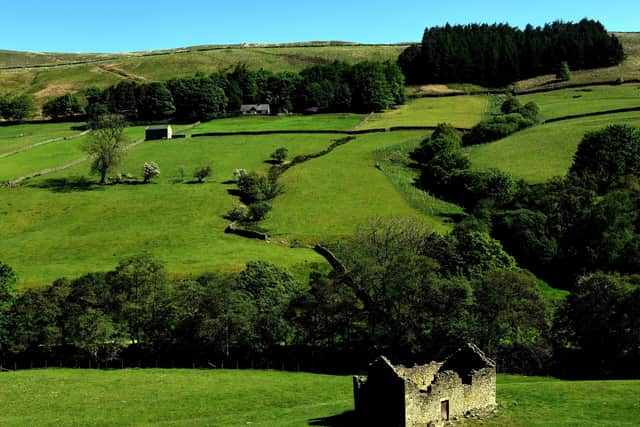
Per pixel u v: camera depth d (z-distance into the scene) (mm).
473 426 53969
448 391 55094
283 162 190750
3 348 92750
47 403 70000
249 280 100375
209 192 167500
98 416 65312
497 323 85000
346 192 164375
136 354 94000
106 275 101250
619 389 65625
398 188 165875
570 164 168500
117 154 181125
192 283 97188
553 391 65250
